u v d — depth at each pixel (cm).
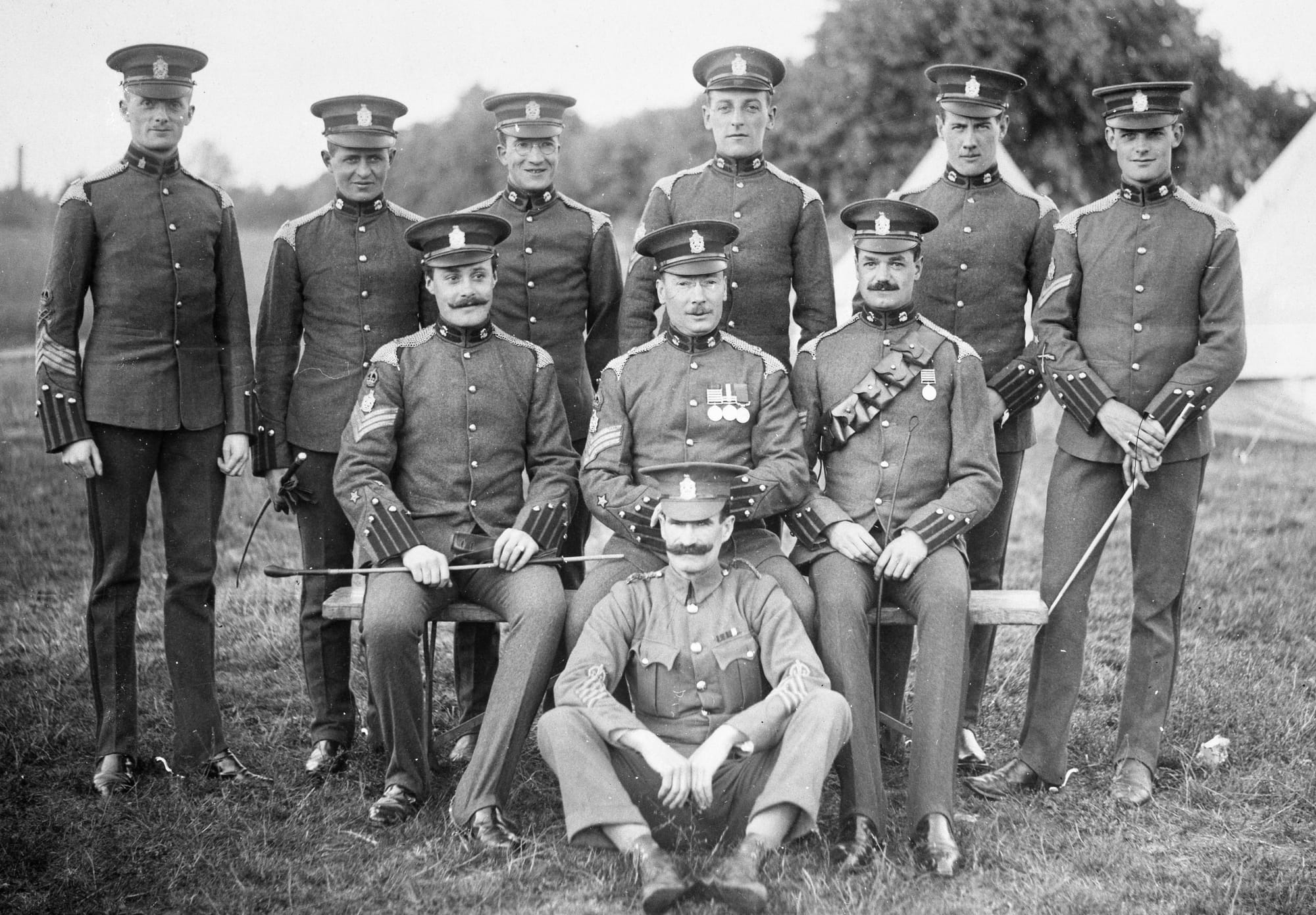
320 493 436
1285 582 629
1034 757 415
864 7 1214
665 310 436
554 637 386
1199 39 1207
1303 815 393
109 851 366
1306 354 918
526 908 334
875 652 417
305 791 409
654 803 361
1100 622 581
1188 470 413
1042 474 870
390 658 382
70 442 397
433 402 414
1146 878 353
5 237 1027
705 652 372
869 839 362
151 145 411
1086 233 425
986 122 455
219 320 427
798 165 1237
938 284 454
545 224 470
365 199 442
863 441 410
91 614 413
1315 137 953
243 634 555
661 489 379
